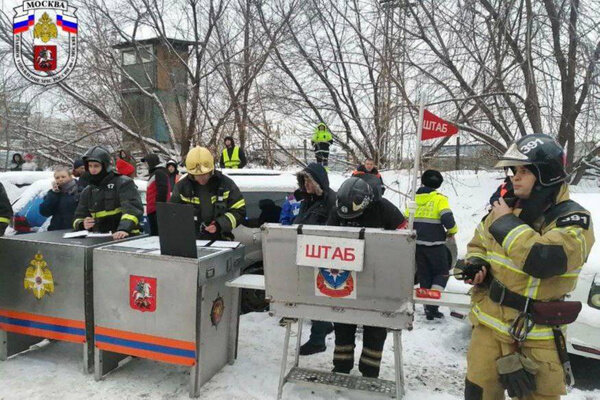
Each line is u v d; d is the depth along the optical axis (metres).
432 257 4.91
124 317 3.40
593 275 3.36
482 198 9.35
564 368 2.19
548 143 2.11
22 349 3.93
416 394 3.38
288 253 2.92
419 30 10.30
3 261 3.68
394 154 11.64
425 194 4.98
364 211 3.22
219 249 3.59
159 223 3.28
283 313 3.05
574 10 8.66
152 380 3.54
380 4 10.95
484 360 2.34
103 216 4.26
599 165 9.68
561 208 2.12
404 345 4.30
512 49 9.39
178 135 14.79
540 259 1.97
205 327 3.35
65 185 5.39
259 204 5.27
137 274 3.33
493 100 9.76
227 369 3.68
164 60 14.25
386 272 2.77
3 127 13.57
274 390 3.40
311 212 3.94
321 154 11.33
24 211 6.30
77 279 3.50
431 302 2.77
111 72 13.64
